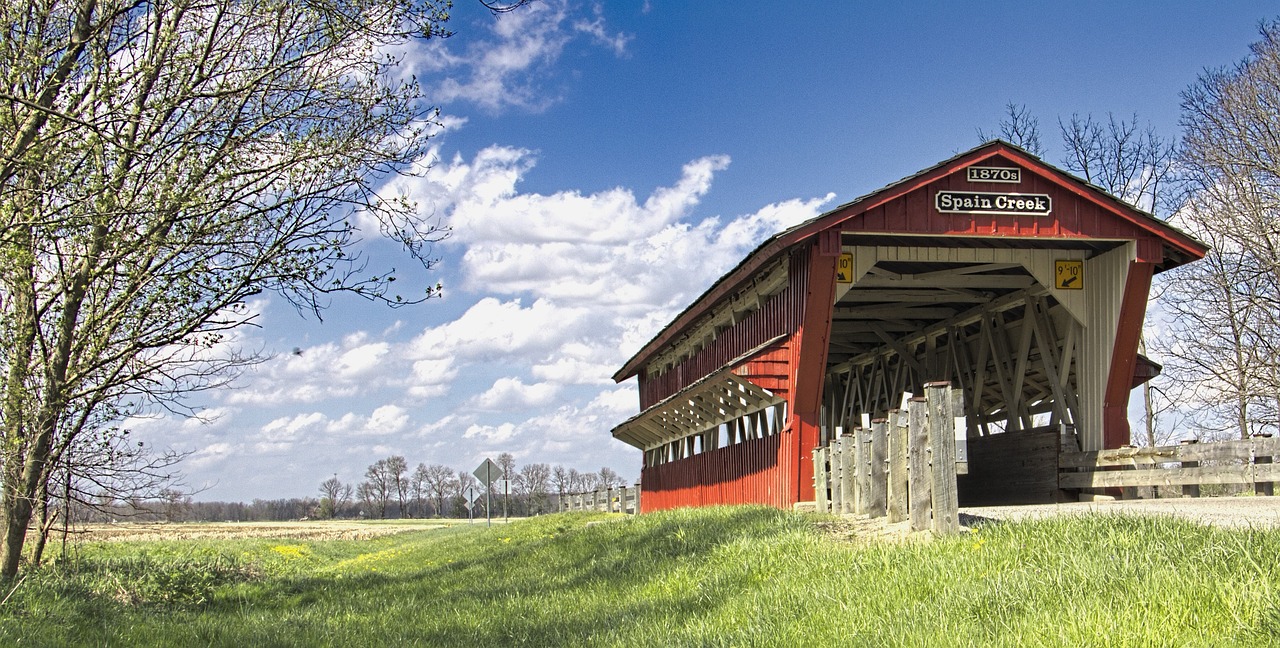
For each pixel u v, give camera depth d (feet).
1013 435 63.21
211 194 40.37
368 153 41.27
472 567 53.62
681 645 23.06
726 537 38.19
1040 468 59.41
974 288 63.98
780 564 31.32
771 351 53.16
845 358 93.50
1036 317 61.26
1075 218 51.96
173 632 29.81
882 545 29.45
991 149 50.90
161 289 40.34
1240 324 81.46
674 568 35.78
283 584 54.75
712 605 28.48
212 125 40.42
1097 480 53.88
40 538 46.14
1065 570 21.56
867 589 24.27
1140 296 52.90
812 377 51.47
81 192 37.11
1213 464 51.42
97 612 34.83
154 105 39.04
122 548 86.28
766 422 61.98
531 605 34.30
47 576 43.65
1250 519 29.48
